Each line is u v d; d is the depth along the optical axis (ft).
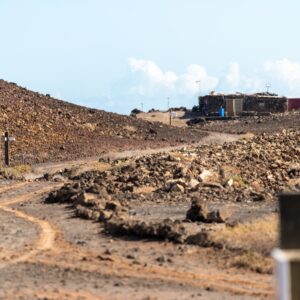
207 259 134.82
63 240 158.20
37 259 137.59
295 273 56.80
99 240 156.76
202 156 310.65
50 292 111.96
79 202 211.41
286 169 275.59
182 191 228.22
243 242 139.74
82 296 109.40
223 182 238.48
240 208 191.11
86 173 317.22
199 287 115.14
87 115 654.12
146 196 222.07
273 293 110.11
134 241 153.99
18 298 108.06
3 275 124.77
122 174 267.39
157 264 131.95
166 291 112.47
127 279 120.98
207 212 170.19
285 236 60.54
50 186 288.10
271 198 209.15
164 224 156.46
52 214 201.46
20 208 219.61
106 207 195.21
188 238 150.00
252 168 275.80
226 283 117.50
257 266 126.21
